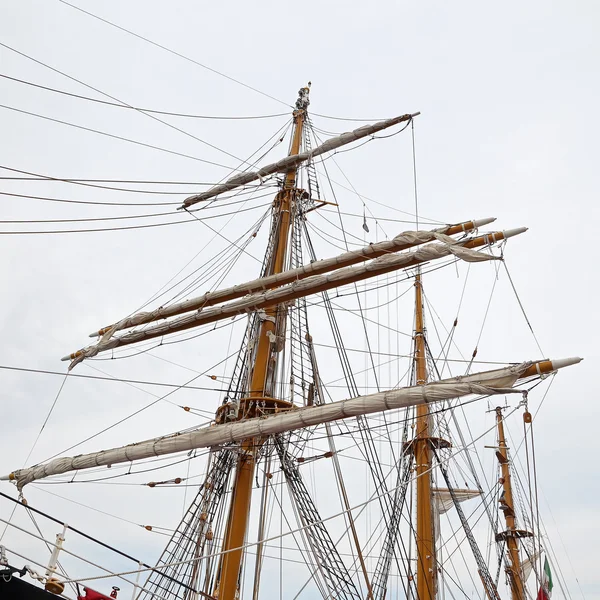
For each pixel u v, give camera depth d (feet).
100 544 41.75
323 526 62.03
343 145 80.64
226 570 57.36
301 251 79.61
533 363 45.55
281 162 81.30
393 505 90.02
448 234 57.67
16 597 37.17
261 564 58.80
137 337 66.49
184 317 64.85
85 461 57.98
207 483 63.98
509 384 45.65
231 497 61.82
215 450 60.18
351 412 49.90
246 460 62.90
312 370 70.13
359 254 60.64
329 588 59.72
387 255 57.62
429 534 85.46
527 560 104.58
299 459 63.05
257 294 62.39
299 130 87.92
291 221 80.33
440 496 100.37
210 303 66.03
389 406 48.83
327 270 62.28
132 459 56.90
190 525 62.18
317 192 82.84
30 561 37.78
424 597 79.87
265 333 69.82
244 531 60.13
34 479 59.93
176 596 55.36
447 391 46.85
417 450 93.50
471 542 95.71
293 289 60.64
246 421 54.24
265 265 77.77
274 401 64.08
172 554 61.05
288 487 63.57
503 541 107.14
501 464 115.96
